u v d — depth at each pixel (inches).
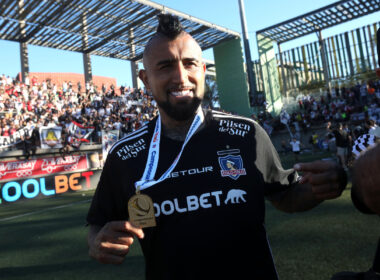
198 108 50.7
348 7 908.0
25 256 163.0
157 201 44.8
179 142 48.6
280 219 181.9
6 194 426.9
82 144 634.8
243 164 45.8
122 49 976.3
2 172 517.0
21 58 836.6
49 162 576.1
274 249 132.3
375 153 20.5
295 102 1099.3
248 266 43.0
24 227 246.8
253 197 44.9
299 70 1106.7
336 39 1018.7
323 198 35.1
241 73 1035.3
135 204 40.9
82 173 517.3
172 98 46.4
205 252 42.6
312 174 34.5
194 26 861.2
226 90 1068.5
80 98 877.8
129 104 922.7
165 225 44.3
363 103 843.4
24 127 594.6
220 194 44.2
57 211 315.9
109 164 51.8
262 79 1054.4
